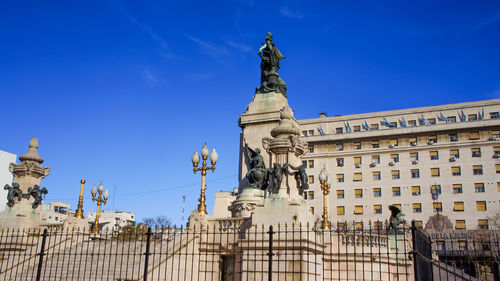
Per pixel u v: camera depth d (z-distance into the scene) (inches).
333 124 2920.8
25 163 1014.4
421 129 2581.2
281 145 669.9
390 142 2645.2
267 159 1010.7
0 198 2132.1
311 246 613.0
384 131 2645.2
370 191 2596.0
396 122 2795.3
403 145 2613.2
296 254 578.9
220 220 756.6
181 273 676.7
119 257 722.2
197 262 716.7
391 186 2566.4
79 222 948.0
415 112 2778.1
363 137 2679.6
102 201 1077.1
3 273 726.5
